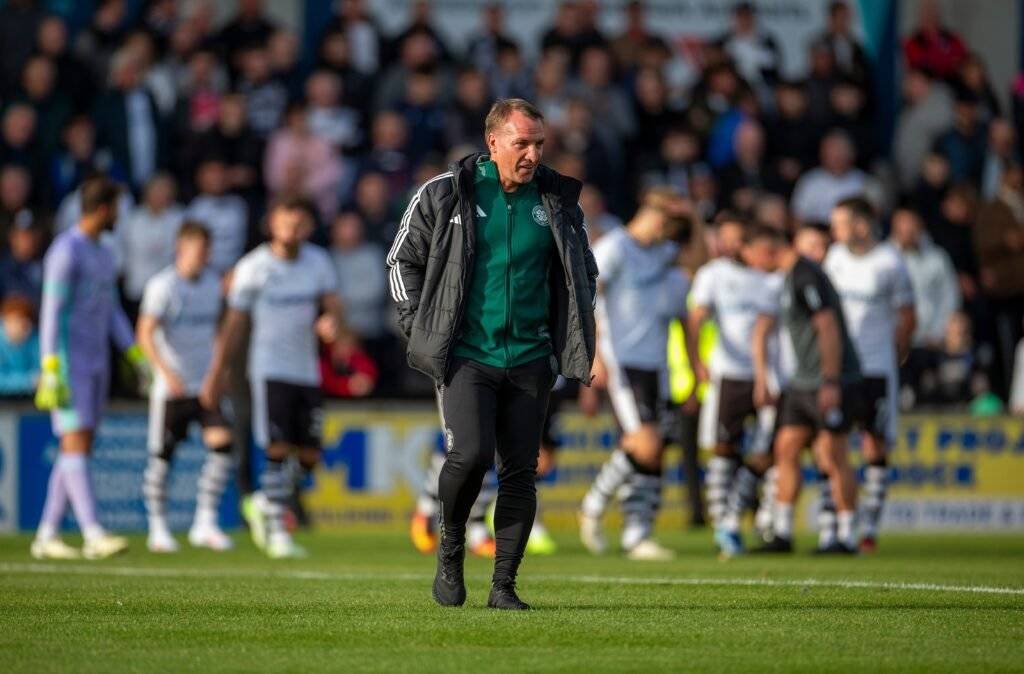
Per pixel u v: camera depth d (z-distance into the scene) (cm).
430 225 2472
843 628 2402
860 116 7406
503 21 7369
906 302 4716
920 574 3622
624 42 7288
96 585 3206
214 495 4756
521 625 2398
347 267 6412
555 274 2511
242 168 6544
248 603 2764
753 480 4934
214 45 6944
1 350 5612
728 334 4847
